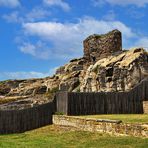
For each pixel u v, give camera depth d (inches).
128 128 1028.5
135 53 1827.0
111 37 2153.1
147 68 1772.9
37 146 1018.1
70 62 2659.9
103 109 1526.8
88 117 1314.0
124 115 1402.6
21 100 2138.3
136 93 1537.9
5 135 1439.5
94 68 1983.3
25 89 2714.1
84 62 2357.3
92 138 1080.2
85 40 2346.2
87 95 1519.4
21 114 1523.1
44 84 2664.9
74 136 1156.5
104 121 1139.3
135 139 955.3
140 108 1530.5
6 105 1972.2
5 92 3179.1
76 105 1501.0
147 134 954.7
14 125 1508.4
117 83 1780.3
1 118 1493.6
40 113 1536.7
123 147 879.1
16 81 3282.5
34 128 1526.8
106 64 1877.5
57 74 2701.8
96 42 2244.1
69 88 2218.3
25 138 1251.2
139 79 1736.0
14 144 1085.1
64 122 1413.6
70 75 2320.4
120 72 1782.7
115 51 2140.7
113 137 1038.4
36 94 2551.7
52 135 1255.5
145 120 1093.8
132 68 1747.0
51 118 1537.9
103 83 1854.1
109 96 1534.2
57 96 1557.6
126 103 1528.1
